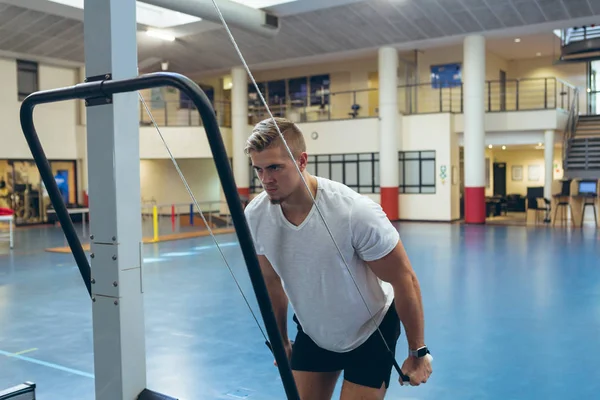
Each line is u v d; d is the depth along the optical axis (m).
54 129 17.91
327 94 19.12
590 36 16.75
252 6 14.31
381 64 17.55
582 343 4.77
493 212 19.80
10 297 7.06
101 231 1.66
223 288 7.43
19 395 2.02
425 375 1.77
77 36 16.30
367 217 1.65
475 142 16.38
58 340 5.10
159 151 19.16
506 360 4.36
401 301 1.73
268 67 20.14
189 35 16.56
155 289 7.38
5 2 13.49
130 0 1.65
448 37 16.53
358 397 1.85
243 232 1.35
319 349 1.93
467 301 6.41
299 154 1.62
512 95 21.11
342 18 15.23
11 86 17.02
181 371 4.18
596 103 20.05
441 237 13.02
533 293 6.81
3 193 17.05
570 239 12.29
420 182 17.78
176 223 17.30
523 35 16.33
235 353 4.62
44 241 13.15
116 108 1.61
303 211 1.70
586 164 15.81
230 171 1.33
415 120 17.80
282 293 1.96
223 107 21.84
